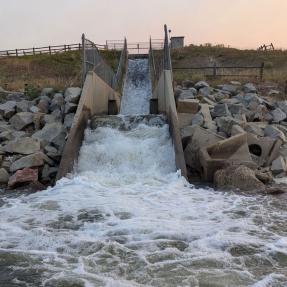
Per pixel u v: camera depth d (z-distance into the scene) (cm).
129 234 980
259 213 1158
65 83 2816
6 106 2205
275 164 1633
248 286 738
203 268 807
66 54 4775
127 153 1700
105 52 4988
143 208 1182
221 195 1342
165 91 2192
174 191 1380
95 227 1027
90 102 2053
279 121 2153
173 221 1063
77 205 1212
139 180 1527
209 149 1588
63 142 1764
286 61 4359
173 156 1678
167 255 863
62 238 956
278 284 745
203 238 951
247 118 2116
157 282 751
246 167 1466
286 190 1418
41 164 1594
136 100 3181
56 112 2106
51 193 1369
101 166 1677
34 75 3659
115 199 1269
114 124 1898
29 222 1080
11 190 1459
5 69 3991
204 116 1959
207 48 5112
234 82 2728
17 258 855
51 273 788
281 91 2697
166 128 1836
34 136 1834
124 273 788
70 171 1588
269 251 886
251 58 4575
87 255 868
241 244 919
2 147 1741
